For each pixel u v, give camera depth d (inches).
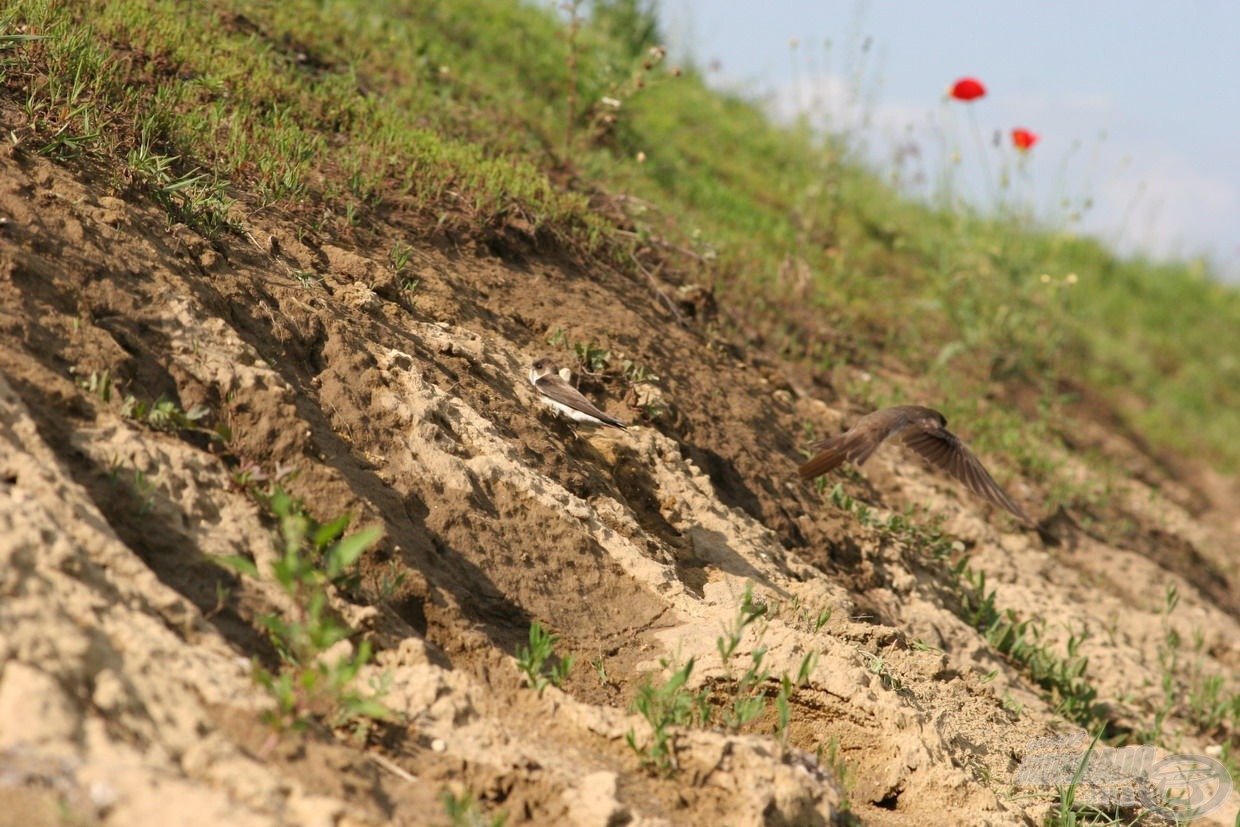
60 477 295.1
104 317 362.0
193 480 331.0
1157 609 719.1
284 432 365.7
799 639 394.9
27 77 476.4
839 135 1062.4
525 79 944.9
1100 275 1405.0
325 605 324.8
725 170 1069.8
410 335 474.0
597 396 529.7
